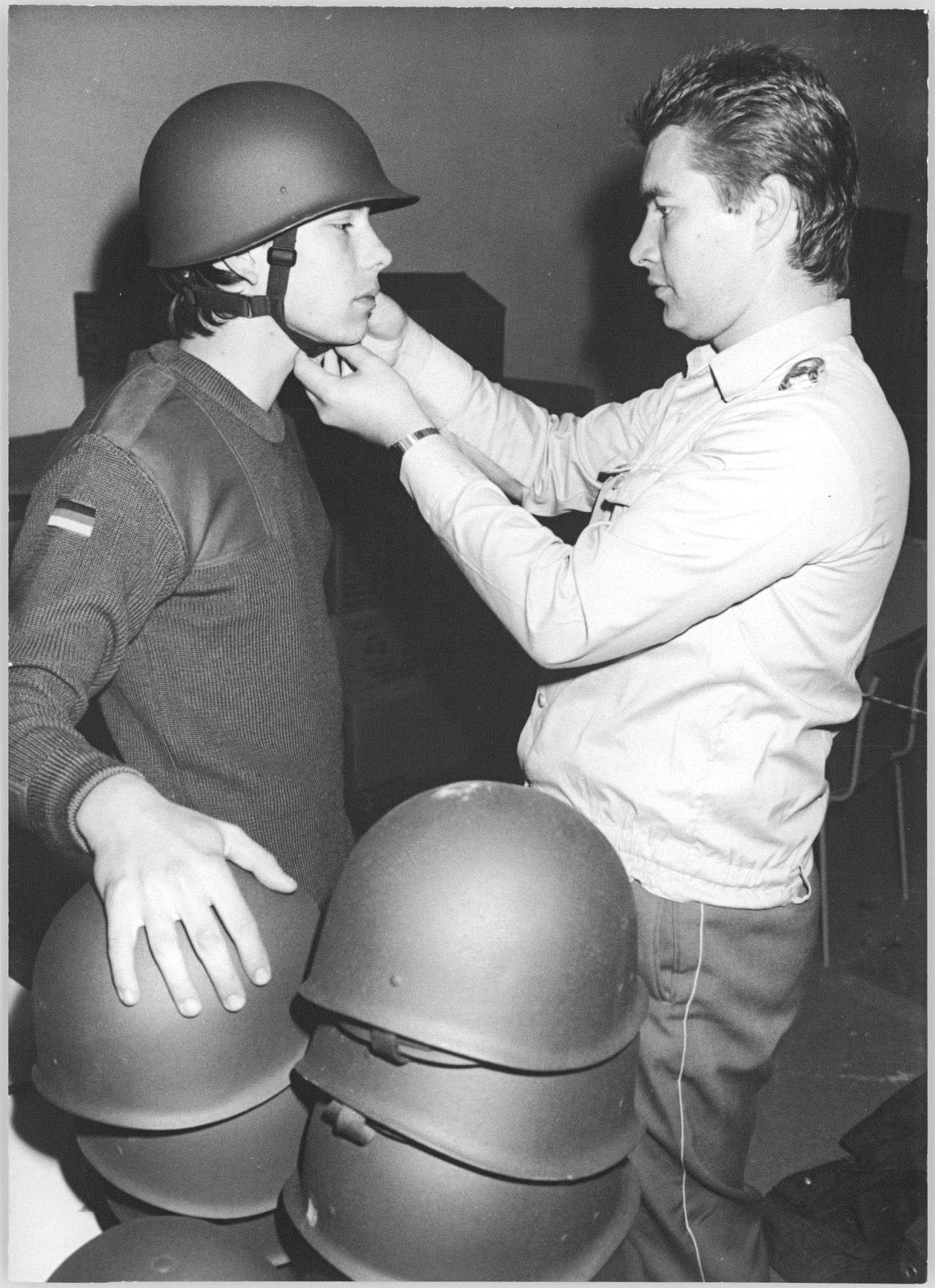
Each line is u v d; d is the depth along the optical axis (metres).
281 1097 1.05
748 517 1.23
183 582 1.23
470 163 3.13
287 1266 1.10
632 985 1.04
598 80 3.20
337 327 1.28
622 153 3.28
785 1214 1.96
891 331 2.71
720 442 1.28
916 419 2.69
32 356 2.66
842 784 2.77
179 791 1.31
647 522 1.25
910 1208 1.95
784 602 1.30
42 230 2.62
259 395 1.32
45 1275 1.33
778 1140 2.22
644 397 1.65
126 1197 1.13
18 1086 1.39
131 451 1.19
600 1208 1.01
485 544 1.31
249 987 1.03
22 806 1.05
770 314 1.33
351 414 1.35
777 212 1.27
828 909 2.87
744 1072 1.45
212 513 1.23
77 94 2.60
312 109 1.25
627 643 1.27
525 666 2.79
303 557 1.35
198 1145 1.03
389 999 0.95
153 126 2.68
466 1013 0.94
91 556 1.14
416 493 1.35
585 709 1.39
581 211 3.28
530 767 1.46
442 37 3.00
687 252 1.31
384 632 2.65
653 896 1.36
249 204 1.21
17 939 1.59
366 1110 0.94
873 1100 2.32
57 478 1.18
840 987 2.65
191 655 1.27
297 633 1.32
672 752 1.34
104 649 1.14
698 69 1.29
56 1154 1.36
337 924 1.00
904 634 2.72
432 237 3.14
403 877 0.97
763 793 1.34
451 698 2.76
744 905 1.37
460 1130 0.93
